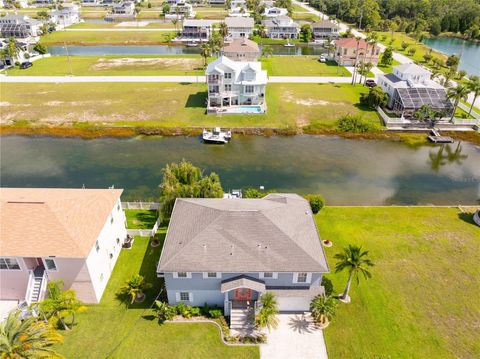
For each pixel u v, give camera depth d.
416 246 43.06
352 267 33.16
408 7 196.12
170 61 120.12
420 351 31.30
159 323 33.56
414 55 133.25
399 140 73.06
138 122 76.56
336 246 42.81
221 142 70.06
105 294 36.50
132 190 56.19
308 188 57.22
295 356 30.83
